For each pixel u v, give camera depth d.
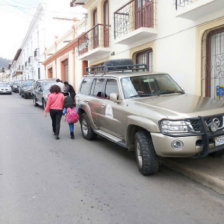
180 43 8.30
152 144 4.63
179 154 4.17
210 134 4.20
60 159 5.93
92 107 6.91
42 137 8.17
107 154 6.28
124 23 11.47
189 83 8.03
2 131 9.09
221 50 7.18
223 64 7.14
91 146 7.02
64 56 21.61
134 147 5.26
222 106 4.70
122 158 5.95
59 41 23.33
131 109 5.01
